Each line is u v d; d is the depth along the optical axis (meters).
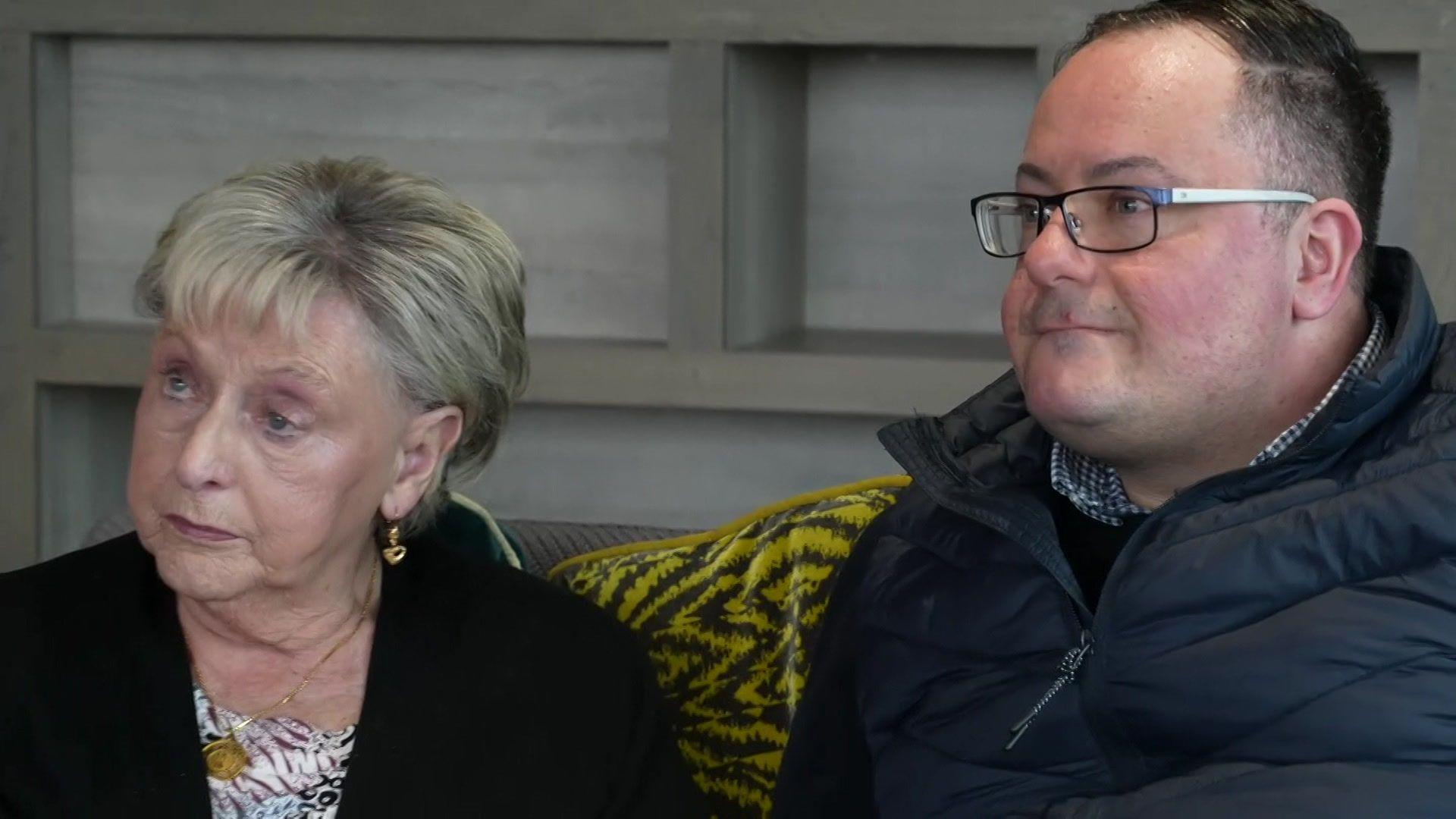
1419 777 1.95
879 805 2.34
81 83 4.43
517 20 4.00
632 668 2.57
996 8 3.75
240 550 2.25
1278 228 2.12
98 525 2.96
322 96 4.32
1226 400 2.15
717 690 2.66
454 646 2.47
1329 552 2.07
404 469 2.44
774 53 4.14
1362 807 1.94
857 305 4.39
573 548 2.92
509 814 2.39
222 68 4.35
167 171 4.41
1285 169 2.12
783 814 2.51
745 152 4.03
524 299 2.53
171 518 2.24
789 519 2.70
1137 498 2.33
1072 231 2.14
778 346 4.09
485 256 2.41
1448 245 3.60
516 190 4.27
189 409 2.27
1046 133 2.19
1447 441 2.05
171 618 2.38
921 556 2.44
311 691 2.42
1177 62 2.12
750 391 3.96
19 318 4.35
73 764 2.27
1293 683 2.03
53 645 2.35
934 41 3.79
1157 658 2.13
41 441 4.39
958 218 4.28
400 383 2.33
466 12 4.02
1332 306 2.17
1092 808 2.11
